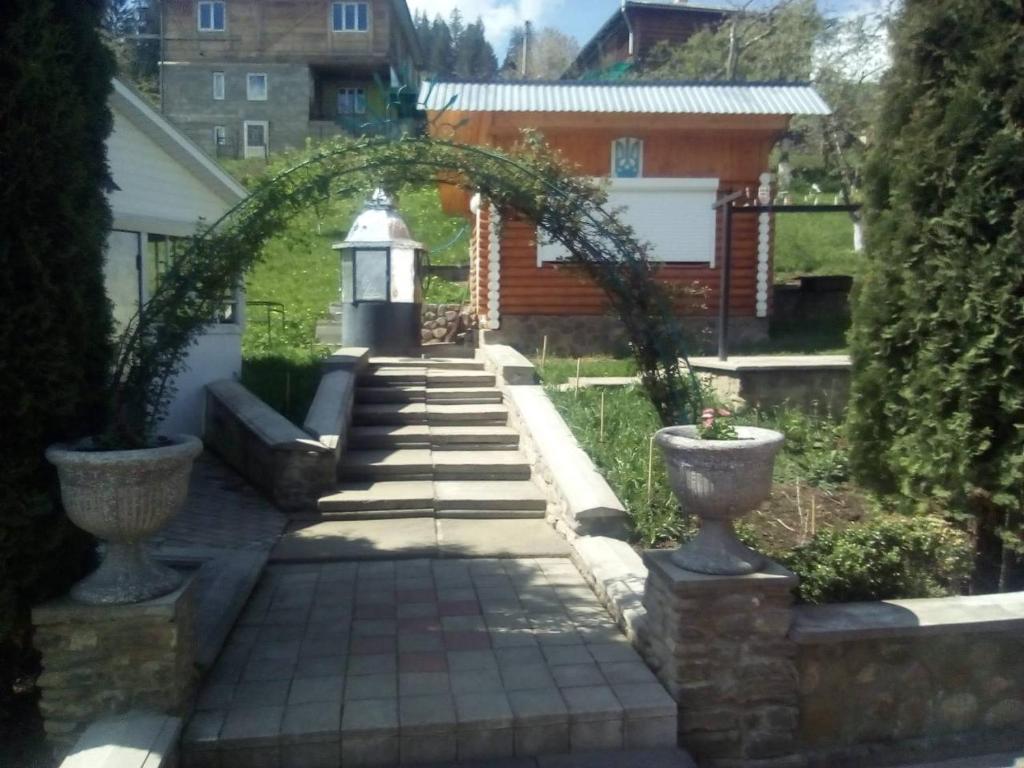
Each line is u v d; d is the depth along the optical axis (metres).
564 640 4.89
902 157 5.38
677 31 32.97
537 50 47.62
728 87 13.98
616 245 5.04
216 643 4.61
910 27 5.36
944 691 4.39
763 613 4.13
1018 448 4.96
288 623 5.18
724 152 13.69
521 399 9.12
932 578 5.02
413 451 8.85
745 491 3.92
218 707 4.07
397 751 3.92
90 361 4.16
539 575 6.09
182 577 4.05
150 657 3.73
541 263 13.50
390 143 4.91
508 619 5.22
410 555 6.54
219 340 10.20
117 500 3.56
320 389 9.19
